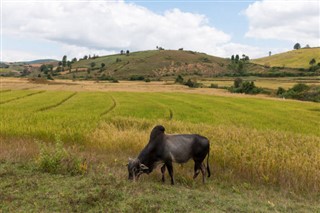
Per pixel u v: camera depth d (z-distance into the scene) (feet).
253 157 40.91
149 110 126.93
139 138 51.70
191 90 313.94
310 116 130.52
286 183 34.60
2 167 34.40
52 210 24.29
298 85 295.69
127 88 318.24
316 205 29.12
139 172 32.71
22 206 24.80
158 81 492.54
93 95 212.64
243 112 133.49
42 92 228.22
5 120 72.02
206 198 28.43
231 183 35.27
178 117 107.65
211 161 42.93
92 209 24.85
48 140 54.60
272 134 61.67
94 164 39.22
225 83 442.91
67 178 31.96
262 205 27.81
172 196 28.32
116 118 82.43
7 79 398.21
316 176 35.37
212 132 59.62
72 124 67.56
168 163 33.37
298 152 45.80
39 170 34.17
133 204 25.55
